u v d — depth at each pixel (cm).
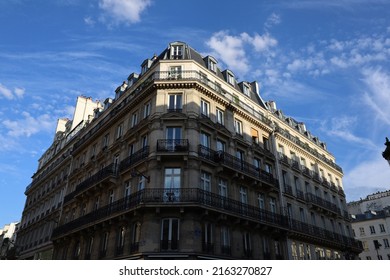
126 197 2244
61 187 3759
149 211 2000
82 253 2589
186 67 2594
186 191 2036
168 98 2438
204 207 1983
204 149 2273
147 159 2195
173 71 2536
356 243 3634
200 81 2452
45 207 4084
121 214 2139
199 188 2094
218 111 2636
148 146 2266
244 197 2484
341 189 4066
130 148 2586
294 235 2747
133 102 2662
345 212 3878
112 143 2845
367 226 5706
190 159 2164
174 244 1931
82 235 2677
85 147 3447
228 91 2889
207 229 2066
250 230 2358
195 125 2297
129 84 3148
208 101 2539
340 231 3569
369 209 6359
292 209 2941
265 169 2883
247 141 2788
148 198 2019
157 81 2422
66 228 2920
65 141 4462
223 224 2170
